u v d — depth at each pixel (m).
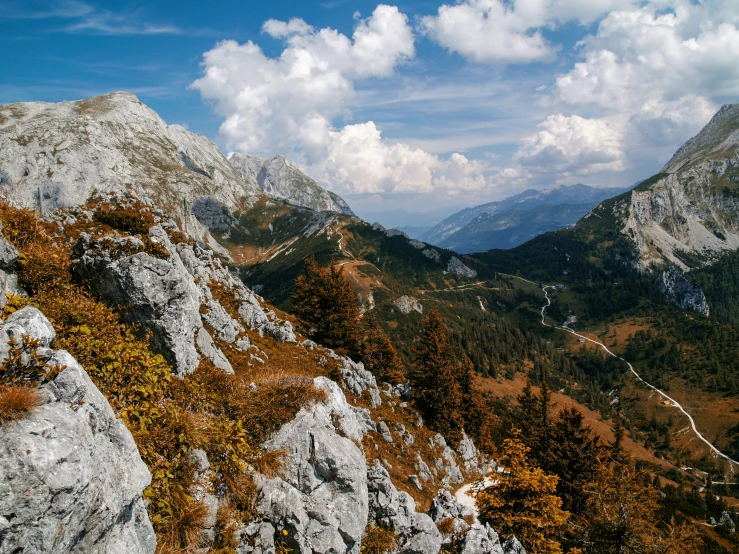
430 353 52.41
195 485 10.30
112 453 7.58
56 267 13.97
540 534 24.89
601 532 31.03
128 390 10.46
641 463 150.12
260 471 11.94
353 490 12.67
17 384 6.82
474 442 61.50
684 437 174.75
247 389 14.63
